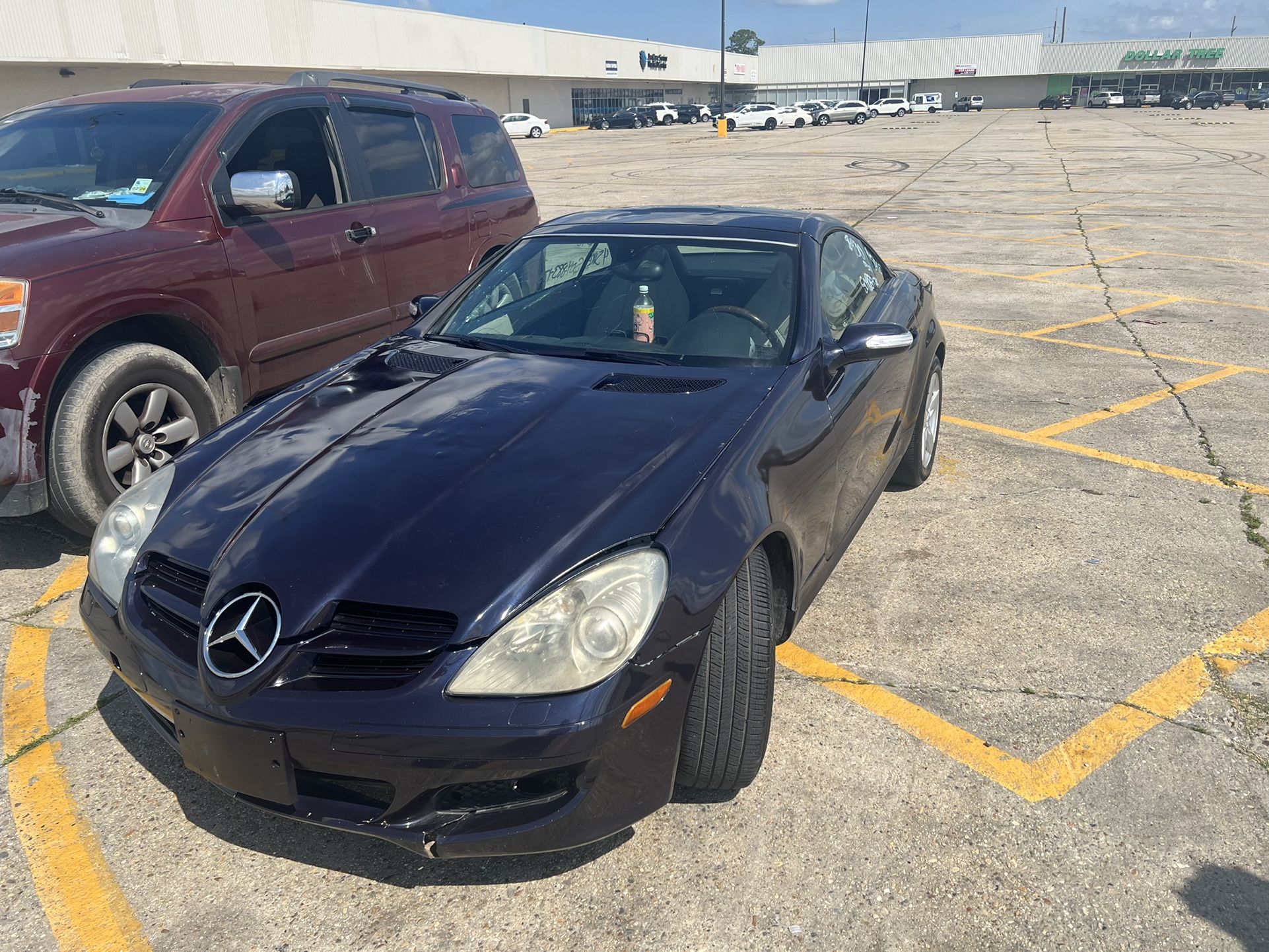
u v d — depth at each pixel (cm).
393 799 197
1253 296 899
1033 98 8538
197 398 404
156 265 385
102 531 248
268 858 231
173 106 454
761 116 4962
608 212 397
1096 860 226
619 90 6831
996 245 1232
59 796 252
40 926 211
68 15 2953
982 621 336
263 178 398
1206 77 7931
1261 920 209
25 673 310
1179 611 341
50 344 345
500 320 336
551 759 189
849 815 242
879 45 8806
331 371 314
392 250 513
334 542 211
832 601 351
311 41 3828
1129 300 893
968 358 700
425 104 573
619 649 198
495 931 209
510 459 237
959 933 206
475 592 198
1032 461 492
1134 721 279
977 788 252
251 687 194
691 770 233
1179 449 506
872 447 345
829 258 359
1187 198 1669
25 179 432
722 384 279
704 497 226
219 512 231
